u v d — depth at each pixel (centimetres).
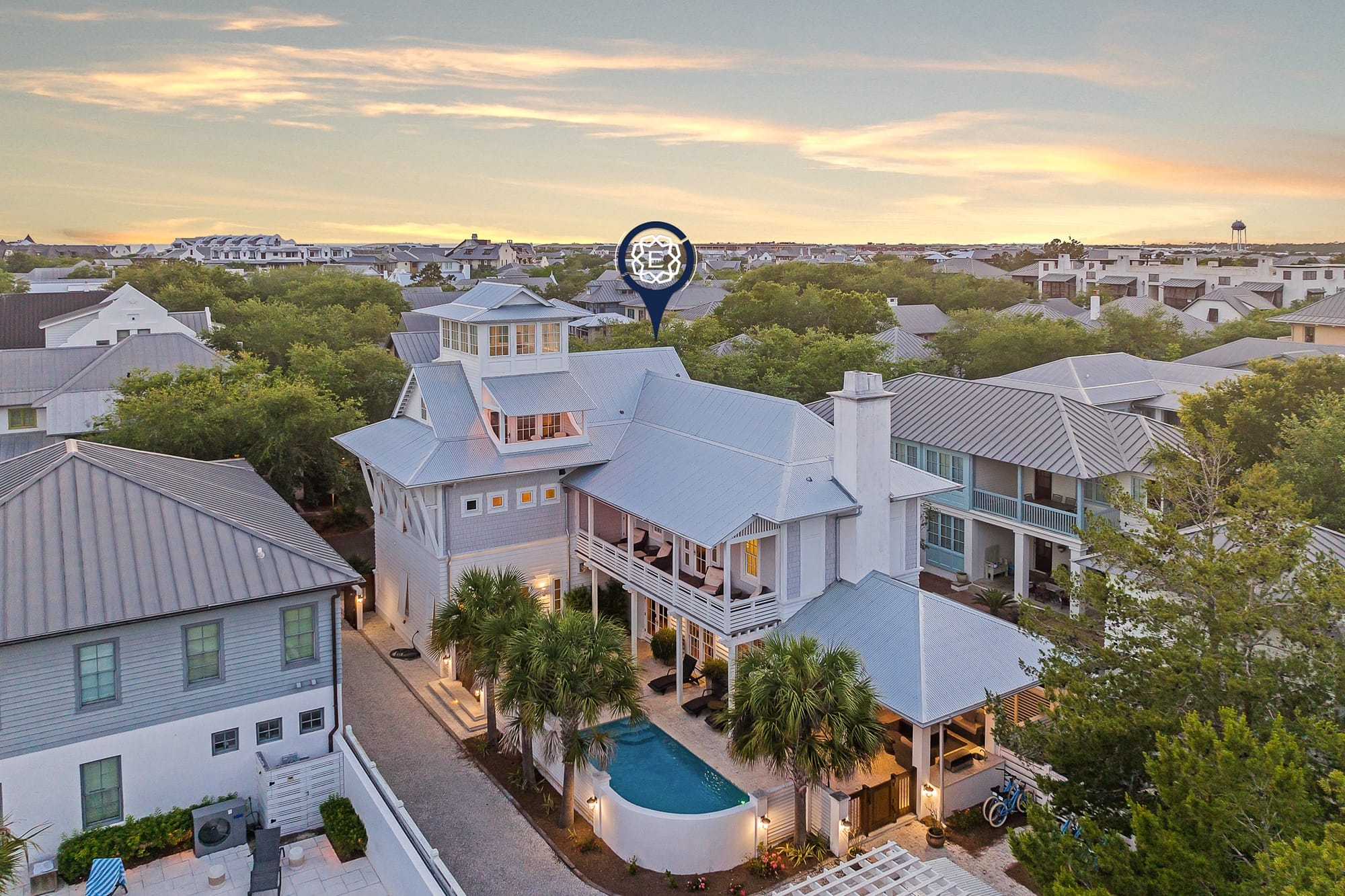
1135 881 1213
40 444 4609
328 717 2372
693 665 3030
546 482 3306
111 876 1905
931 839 2134
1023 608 2000
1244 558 1656
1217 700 1543
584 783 2303
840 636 2531
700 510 2759
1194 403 4041
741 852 2122
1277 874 1040
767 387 5128
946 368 6281
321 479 4444
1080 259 15288
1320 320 6725
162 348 5131
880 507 2795
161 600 2098
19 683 1967
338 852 2136
